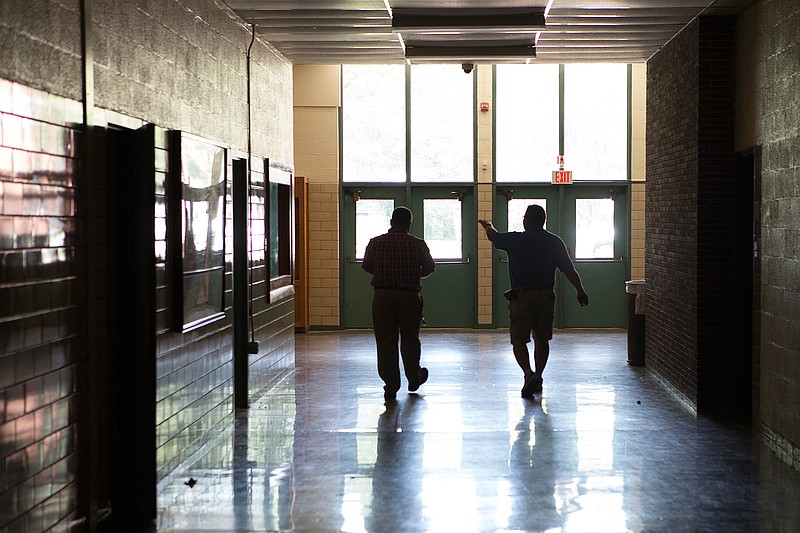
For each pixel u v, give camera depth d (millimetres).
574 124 13891
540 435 6965
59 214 4328
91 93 4664
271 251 9641
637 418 7625
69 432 4457
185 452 6016
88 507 4684
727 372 7883
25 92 3971
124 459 5172
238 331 8078
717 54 7859
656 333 9602
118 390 5199
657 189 9594
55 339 4285
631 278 13852
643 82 13750
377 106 13867
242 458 6305
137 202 5188
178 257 5590
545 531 4777
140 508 5125
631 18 8008
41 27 4133
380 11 7750
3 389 3746
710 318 7918
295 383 9375
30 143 4016
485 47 9000
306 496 5418
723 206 7938
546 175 13930
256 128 8625
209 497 5410
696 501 5297
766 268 6859
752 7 7355
